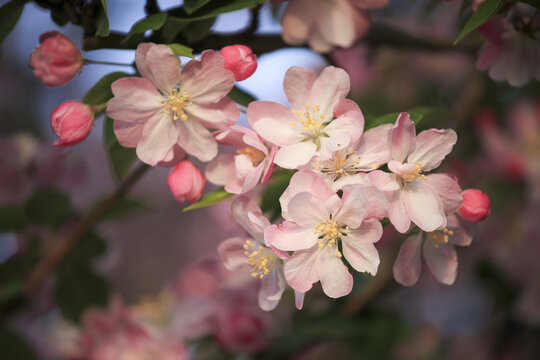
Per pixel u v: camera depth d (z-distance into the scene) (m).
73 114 0.48
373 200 0.46
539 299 0.71
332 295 0.46
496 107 0.71
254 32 0.52
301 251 0.47
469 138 0.71
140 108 0.48
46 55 0.48
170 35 0.49
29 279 0.60
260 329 0.62
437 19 0.72
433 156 0.48
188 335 0.65
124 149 0.52
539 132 0.69
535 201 0.69
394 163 0.47
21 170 0.65
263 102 0.48
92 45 0.49
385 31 0.58
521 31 0.52
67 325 0.68
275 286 0.49
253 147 0.48
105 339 0.65
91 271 0.61
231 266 0.50
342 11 0.52
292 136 0.48
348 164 0.47
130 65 0.49
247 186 0.47
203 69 0.48
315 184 0.46
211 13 0.49
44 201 0.60
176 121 0.48
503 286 0.73
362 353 0.65
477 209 0.48
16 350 0.61
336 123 0.47
